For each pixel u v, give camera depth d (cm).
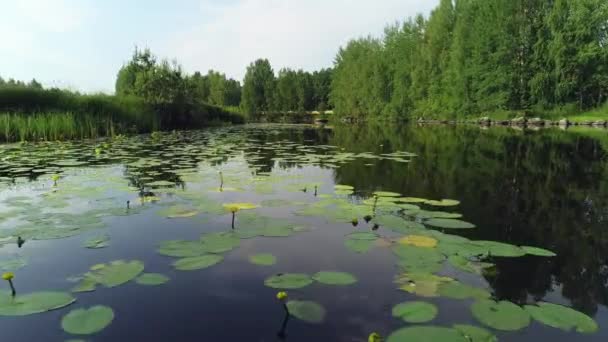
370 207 355
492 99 2386
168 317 174
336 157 748
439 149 923
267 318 173
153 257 242
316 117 4897
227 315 175
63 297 189
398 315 173
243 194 416
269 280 206
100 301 188
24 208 347
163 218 323
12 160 667
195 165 632
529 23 2283
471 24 2570
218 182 484
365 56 3872
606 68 2212
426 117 3006
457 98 2627
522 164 650
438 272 219
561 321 168
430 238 271
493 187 464
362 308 180
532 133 1448
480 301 186
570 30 2197
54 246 262
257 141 1184
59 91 1395
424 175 546
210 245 257
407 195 420
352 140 1270
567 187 461
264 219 319
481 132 1551
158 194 412
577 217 333
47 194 400
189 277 214
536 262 235
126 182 471
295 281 204
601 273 220
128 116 1509
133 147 930
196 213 336
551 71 2241
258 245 262
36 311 177
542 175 543
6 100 1227
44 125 1092
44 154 761
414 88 3062
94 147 915
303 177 525
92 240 272
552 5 2256
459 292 195
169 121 1880
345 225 304
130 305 184
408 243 261
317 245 262
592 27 2206
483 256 242
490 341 153
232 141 1167
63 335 160
